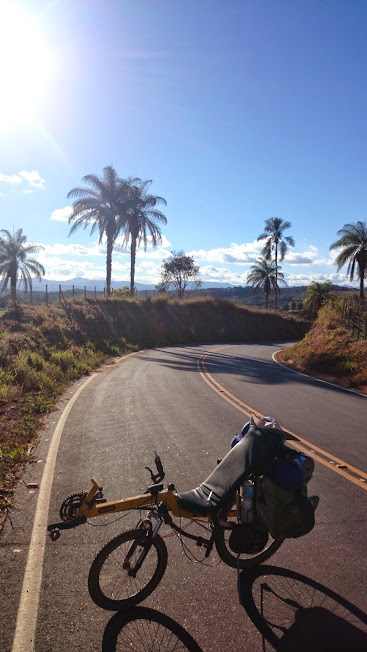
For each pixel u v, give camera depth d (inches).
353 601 135.2
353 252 1797.5
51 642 117.8
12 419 347.3
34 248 1592.0
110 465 251.6
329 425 358.6
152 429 331.3
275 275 2655.0
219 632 121.9
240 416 379.9
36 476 234.4
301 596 137.3
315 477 237.3
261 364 861.8
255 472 136.6
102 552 126.8
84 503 124.3
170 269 2294.5
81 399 443.8
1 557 157.6
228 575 148.9
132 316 1454.2
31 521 184.1
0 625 124.2
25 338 717.3
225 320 1893.5
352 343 780.0
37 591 138.9
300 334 2100.1
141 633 121.3
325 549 165.5
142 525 133.6
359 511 197.5
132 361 836.0
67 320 1060.5
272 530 130.5
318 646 116.6
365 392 553.3
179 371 685.3
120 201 1504.7
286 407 429.1
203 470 243.9
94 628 123.3
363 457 273.4
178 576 147.8
